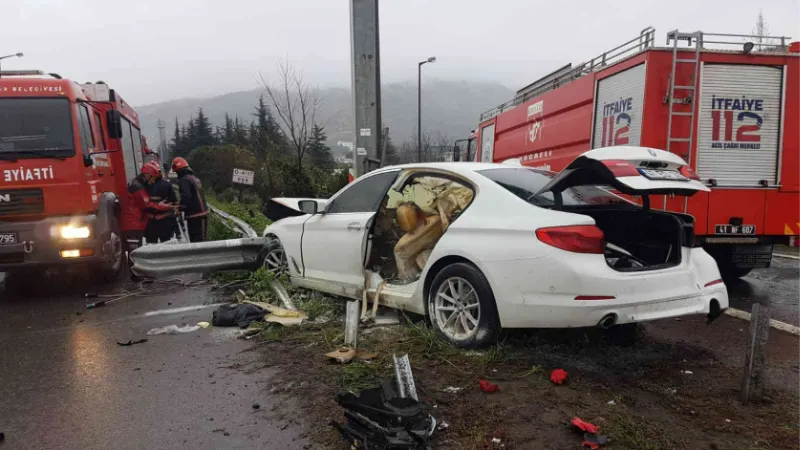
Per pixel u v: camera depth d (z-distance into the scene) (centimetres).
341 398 318
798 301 638
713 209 689
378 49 1084
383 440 279
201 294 681
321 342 461
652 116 676
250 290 650
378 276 523
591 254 372
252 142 2222
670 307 389
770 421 316
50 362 442
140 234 914
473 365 396
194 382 388
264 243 699
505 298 389
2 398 372
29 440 312
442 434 303
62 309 631
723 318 548
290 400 353
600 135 787
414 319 507
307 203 595
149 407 350
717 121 688
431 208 491
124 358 444
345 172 1384
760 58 689
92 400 363
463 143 1575
